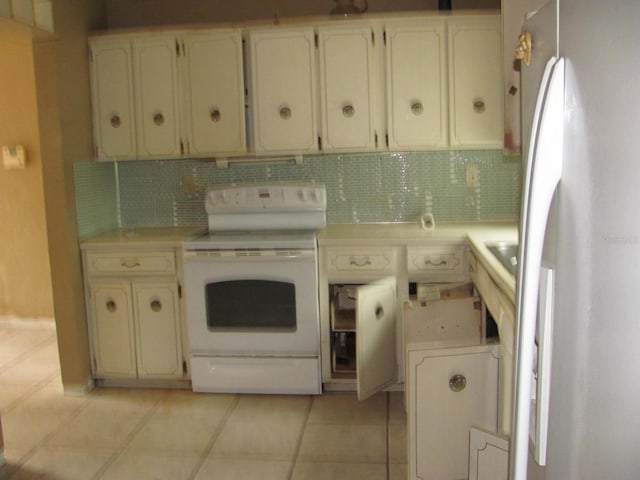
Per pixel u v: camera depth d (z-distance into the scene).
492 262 2.24
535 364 1.04
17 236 4.57
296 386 3.22
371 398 3.18
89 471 2.54
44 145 3.21
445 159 3.59
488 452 1.76
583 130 0.82
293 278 3.13
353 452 2.63
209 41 3.32
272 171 3.72
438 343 2.01
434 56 3.23
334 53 3.26
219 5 3.70
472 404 1.97
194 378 3.28
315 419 2.96
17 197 4.52
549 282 0.93
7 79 4.39
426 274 3.11
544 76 0.89
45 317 4.63
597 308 0.80
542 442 0.96
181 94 3.39
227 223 3.50
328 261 3.15
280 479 2.44
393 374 3.21
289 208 3.44
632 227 0.73
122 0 3.73
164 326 3.34
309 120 3.32
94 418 3.05
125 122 3.45
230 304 3.21
